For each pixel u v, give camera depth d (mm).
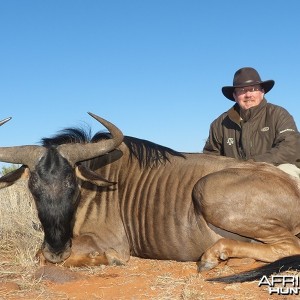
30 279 3299
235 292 3008
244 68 4188
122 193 3783
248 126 4129
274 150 3865
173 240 3605
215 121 4391
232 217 3463
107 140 3641
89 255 3627
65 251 3551
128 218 3734
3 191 5027
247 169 3596
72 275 3311
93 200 3770
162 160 3770
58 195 3451
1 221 4641
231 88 4273
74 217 3715
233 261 3439
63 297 3031
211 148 4426
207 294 2988
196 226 3562
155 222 3641
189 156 3766
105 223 3740
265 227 3475
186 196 3611
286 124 3994
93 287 3162
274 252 3432
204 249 3570
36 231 4441
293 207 3504
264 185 3486
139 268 3539
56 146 3627
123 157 3867
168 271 3447
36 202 3486
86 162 3836
